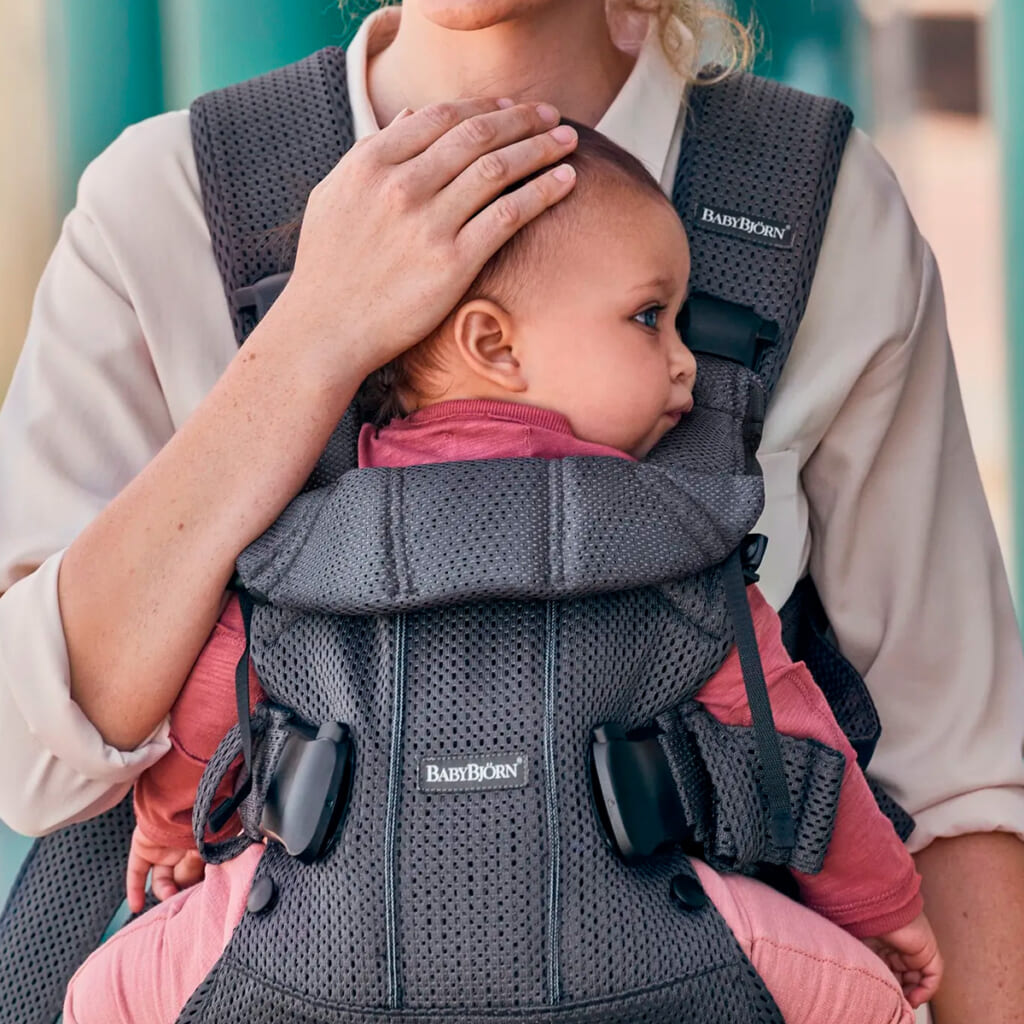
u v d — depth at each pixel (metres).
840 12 4.21
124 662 2.22
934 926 2.65
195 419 2.22
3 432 2.53
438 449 2.14
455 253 2.13
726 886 2.09
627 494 2.01
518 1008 1.90
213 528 2.18
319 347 2.19
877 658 2.69
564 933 1.91
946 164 4.30
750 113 2.61
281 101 2.59
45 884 2.59
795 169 2.56
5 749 2.31
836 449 2.62
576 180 2.17
